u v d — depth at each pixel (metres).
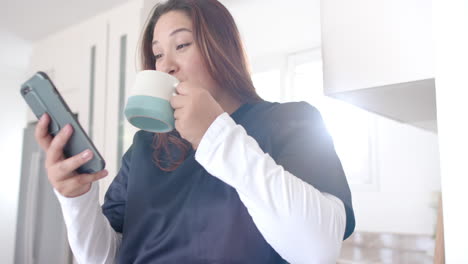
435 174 2.45
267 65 3.26
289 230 0.50
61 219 2.63
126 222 0.75
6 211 3.88
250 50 3.36
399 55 0.77
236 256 0.63
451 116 0.58
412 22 0.76
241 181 0.51
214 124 0.52
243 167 0.51
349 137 2.84
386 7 0.79
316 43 3.02
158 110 0.57
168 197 0.72
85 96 2.79
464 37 0.58
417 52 0.75
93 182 0.71
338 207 0.56
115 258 0.79
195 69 0.75
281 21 2.90
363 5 0.82
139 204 0.74
